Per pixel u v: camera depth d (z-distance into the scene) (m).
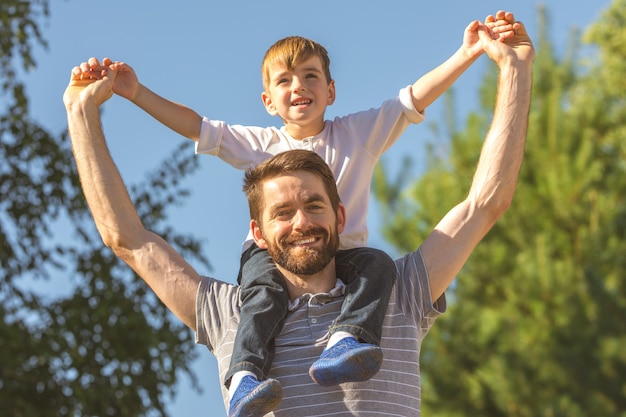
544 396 14.84
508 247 16.36
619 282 15.96
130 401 13.94
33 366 13.71
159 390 14.19
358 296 3.85
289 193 3.86
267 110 5.00
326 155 4.68
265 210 3.90
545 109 16.66
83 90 4.28
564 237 16.19
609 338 14.77
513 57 4.20
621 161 17.53
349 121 4.77
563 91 17.44
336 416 3.68
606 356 14.70
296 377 3.76
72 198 15.15
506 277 16.05
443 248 4.01
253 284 3.98
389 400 3.74
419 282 3.96
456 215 4.06
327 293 3.92
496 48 4.24
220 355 3.92
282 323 3.88
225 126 4.80
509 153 4.07
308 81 4.76
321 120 4.82
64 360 13.77
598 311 14.95
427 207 16.44
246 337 3.79
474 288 16.33
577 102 17.94
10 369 13.19
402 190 16.88
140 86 4.59
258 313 3.86
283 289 3.95
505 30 4.31
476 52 4.44
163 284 4.06
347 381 3.62
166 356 14.23
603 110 17.31
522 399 14.84
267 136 4.81
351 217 4.57
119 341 14.12
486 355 15.71
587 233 15.94
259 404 3.56
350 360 3.55
